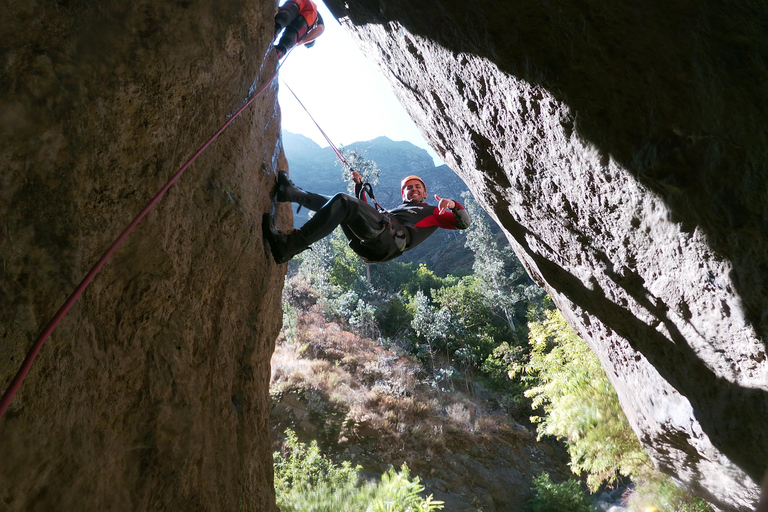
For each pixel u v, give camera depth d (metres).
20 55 1.12
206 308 2.16
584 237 3.23
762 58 1.81
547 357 11.36
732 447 2.92
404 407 16.66
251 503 2.55
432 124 4.47
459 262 69.75
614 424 9.41
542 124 2.84
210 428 2.06
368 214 2.87
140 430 1.58
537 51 2.54
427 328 26.97
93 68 1.32
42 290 1.11
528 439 19.42
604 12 2.17
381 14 3.64
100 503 1.30
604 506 15.39
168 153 1.70
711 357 2.76
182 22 1.69
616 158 2.48
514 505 15.22
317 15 3.52
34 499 1.05
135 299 1.57
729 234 2.13
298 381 15.73
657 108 2.21
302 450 8.45
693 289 2.55
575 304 4.30
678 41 2.02
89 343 1.31
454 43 3.05
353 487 7.86
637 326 3.40
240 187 2.41
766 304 2.16
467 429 17.62
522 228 4.07
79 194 1.27
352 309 28.31
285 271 3.51
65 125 1.21
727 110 1.95
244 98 2.47
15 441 0.99
